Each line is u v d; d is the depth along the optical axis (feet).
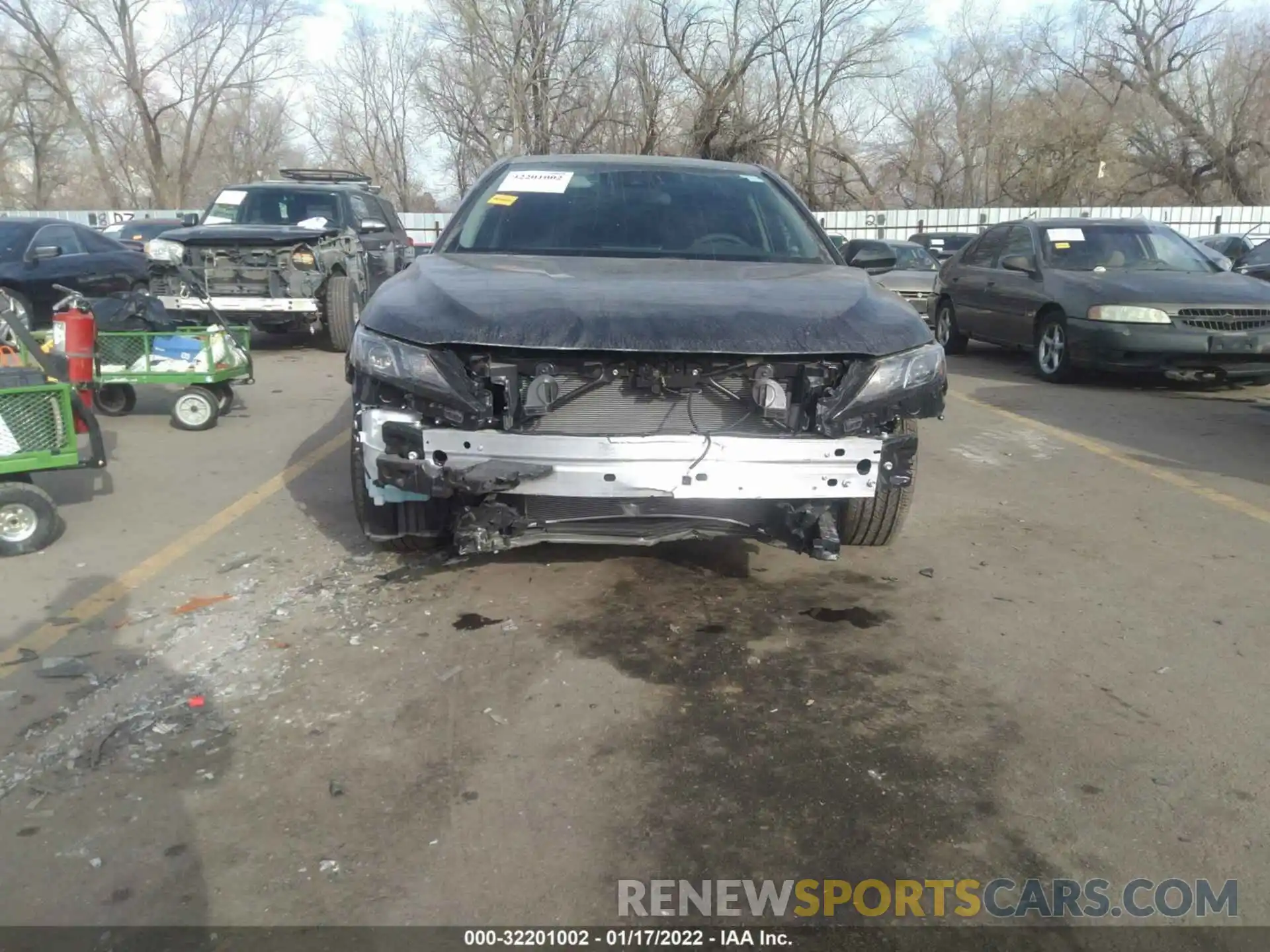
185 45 137.18
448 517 13.62
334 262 37.86
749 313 12.02
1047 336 33.19
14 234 39.37
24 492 15.64
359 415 12.64
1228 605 14.01
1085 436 24.58
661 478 11.49
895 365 12.00
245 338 25.94
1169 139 131.75
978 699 11.31
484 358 11.55
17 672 11.75
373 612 13.39
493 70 119.03
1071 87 135.13
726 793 9.50
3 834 8.83
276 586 14.32
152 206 143.74
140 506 18.16
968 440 24.03
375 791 9.48
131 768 9.82
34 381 16.30
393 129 144.36
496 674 11.70
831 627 13.12
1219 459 22.17
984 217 103.09
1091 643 12.76
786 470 11.67
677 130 121.80
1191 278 31.53
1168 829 9.06
